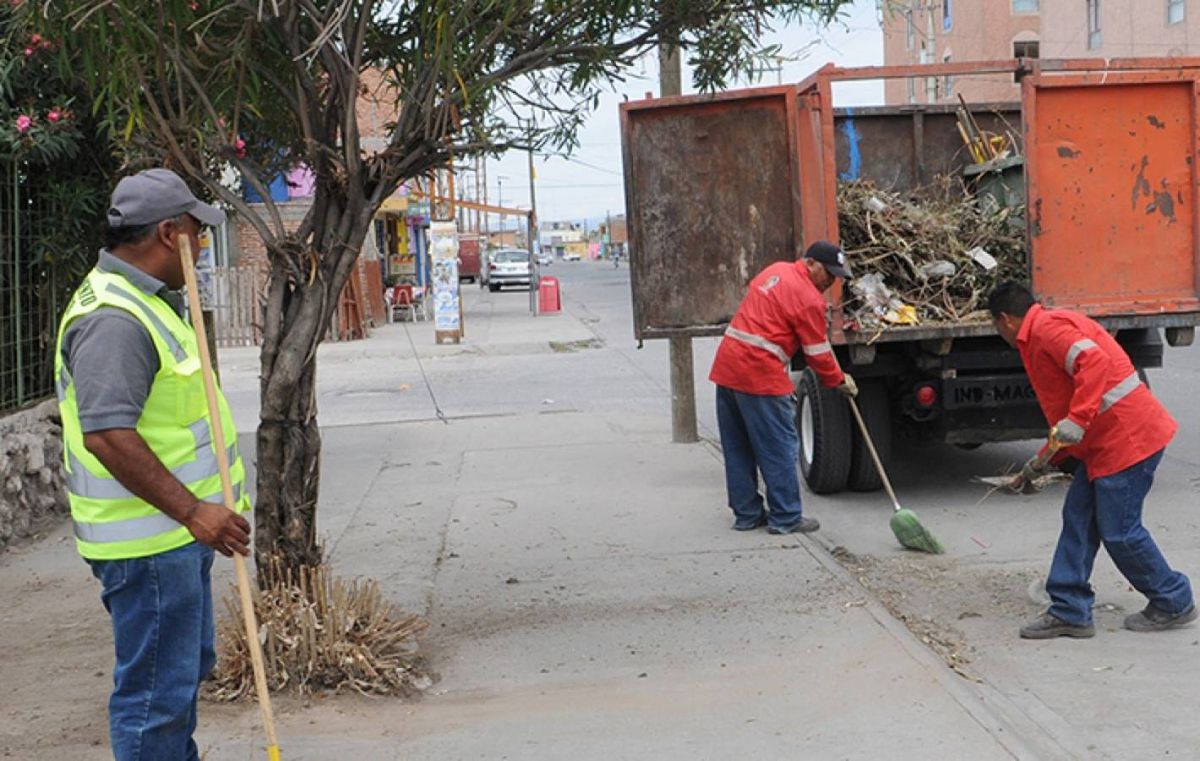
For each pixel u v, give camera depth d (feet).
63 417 12.45
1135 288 27.07
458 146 18.49
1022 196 29.84
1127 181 26.86
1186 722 15.65
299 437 17.71
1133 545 18.61
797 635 19.25
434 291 80.18
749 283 28.55
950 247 28.14
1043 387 18.99
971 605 20.88
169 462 12.29
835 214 26.27
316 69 19.30
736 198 28.58
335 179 17.97
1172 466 31.78
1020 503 28.58
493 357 71.61
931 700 16.37
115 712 12.53
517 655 18.93
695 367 61.82
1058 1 128.57
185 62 17.49
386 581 23.36
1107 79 26.50
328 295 17.84
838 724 15.74
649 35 19.74
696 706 16.57
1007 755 14.67
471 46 18.42
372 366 68.85
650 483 31.89
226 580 23.75
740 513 26.43
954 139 34.17
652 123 28.76
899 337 26.66
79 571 24.86
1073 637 19.01
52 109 27.45
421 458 37.22
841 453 29.27
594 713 16.46
